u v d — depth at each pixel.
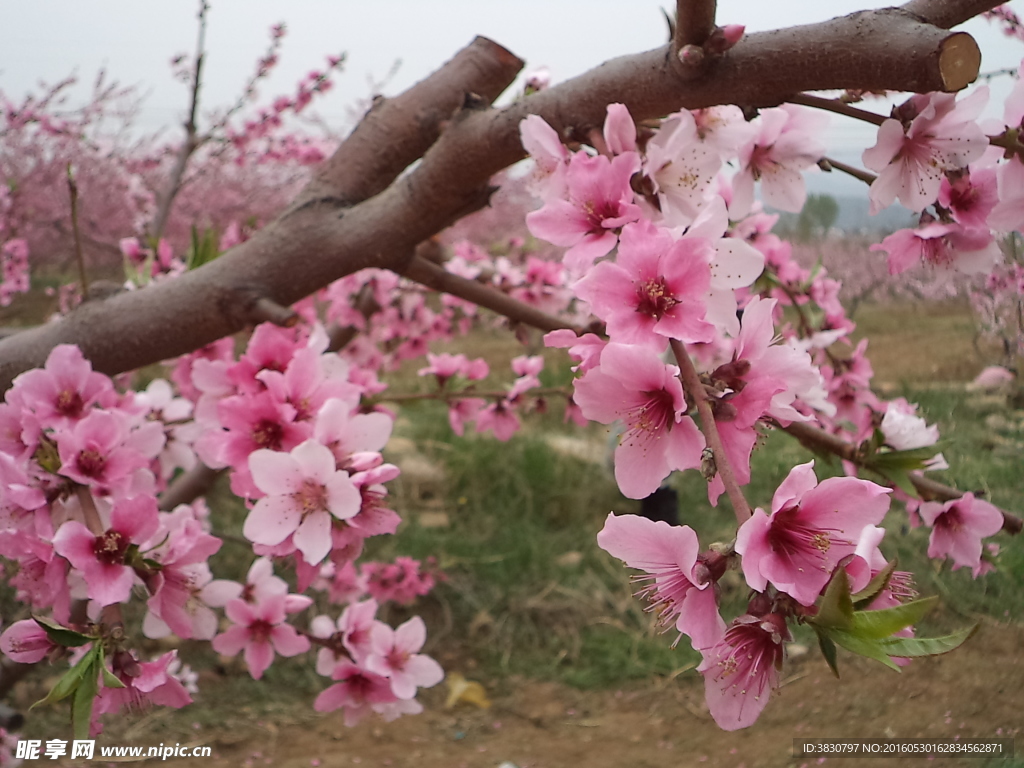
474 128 0.39
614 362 0.24
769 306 0.25
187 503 0.79
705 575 0.21
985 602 0.85
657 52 0.33
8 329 0.48
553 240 0.28
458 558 1.20
